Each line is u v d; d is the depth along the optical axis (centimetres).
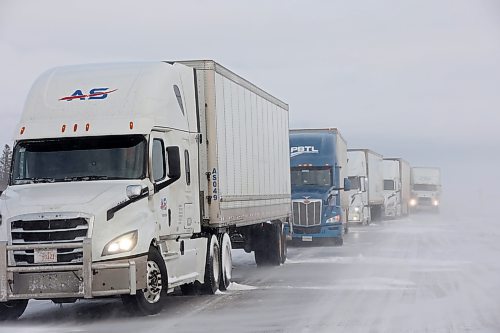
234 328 1650
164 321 1773
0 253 1727
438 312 1825
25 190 1825
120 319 1820
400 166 9575
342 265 3162
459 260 3288
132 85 1977
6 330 1711
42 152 1895
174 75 2136
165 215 1953
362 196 6919
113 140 1889
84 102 1948
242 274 2886
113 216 1750
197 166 2258
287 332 1584
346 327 1627
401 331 1569
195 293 2295
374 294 2192
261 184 2970
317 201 4434
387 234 5553
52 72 2062
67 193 1783
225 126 2448
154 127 1931
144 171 1867
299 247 4447
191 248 2180
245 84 2755
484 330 1573
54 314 1983
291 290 2344
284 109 3544
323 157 4562
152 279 1859
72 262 1722
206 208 2309
